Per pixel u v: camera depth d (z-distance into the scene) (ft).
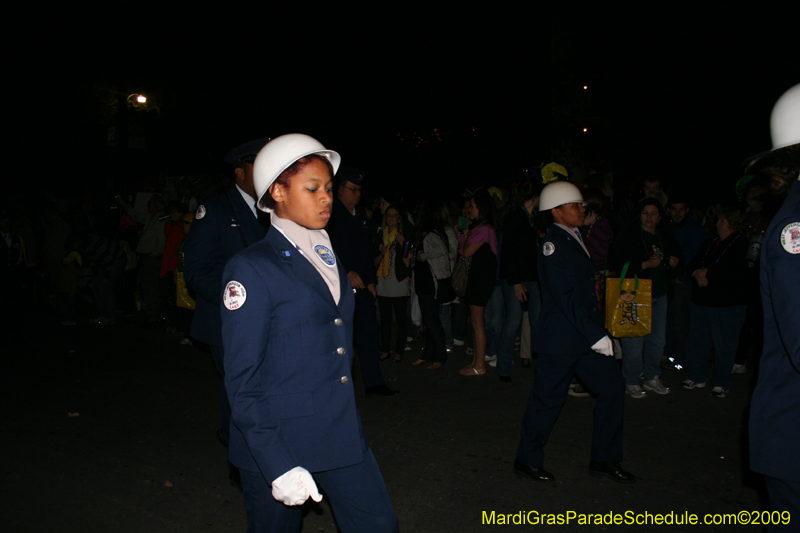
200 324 13.00
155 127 66.95
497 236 21.62
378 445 15.60
